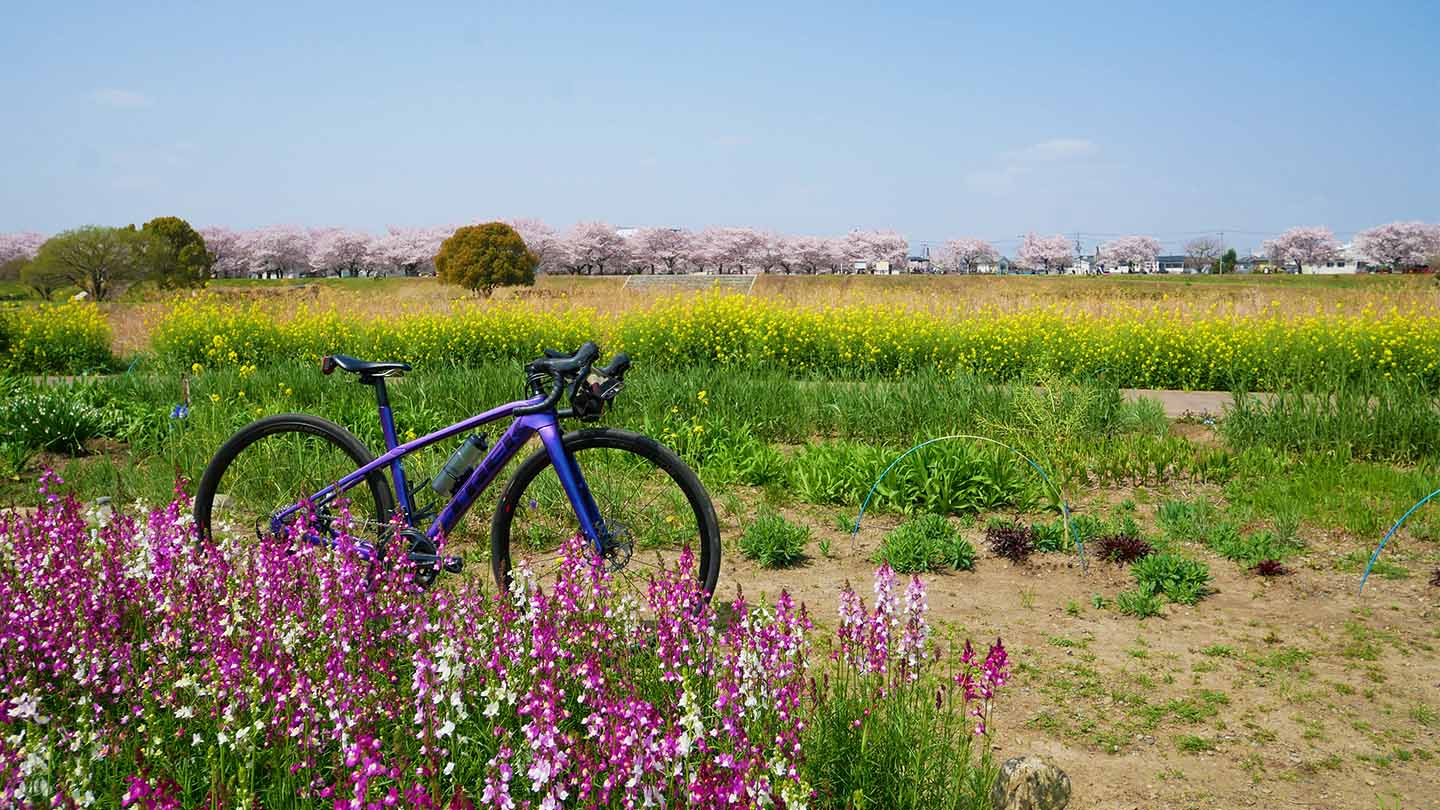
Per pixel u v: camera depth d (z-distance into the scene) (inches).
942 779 105.0
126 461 305.4
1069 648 166.2
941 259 5319.9
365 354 609.9
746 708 101.3
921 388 378.9
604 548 155.9
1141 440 319.3
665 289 819.4
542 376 162.2
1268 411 335.0
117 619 120.6
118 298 1406.3
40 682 114.3
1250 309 600.7
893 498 254.1
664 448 158.9
